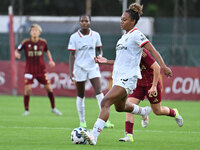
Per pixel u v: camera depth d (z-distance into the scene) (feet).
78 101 118.52
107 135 101.55
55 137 97.04
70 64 120.98
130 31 83.15
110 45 279.28
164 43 281.74
